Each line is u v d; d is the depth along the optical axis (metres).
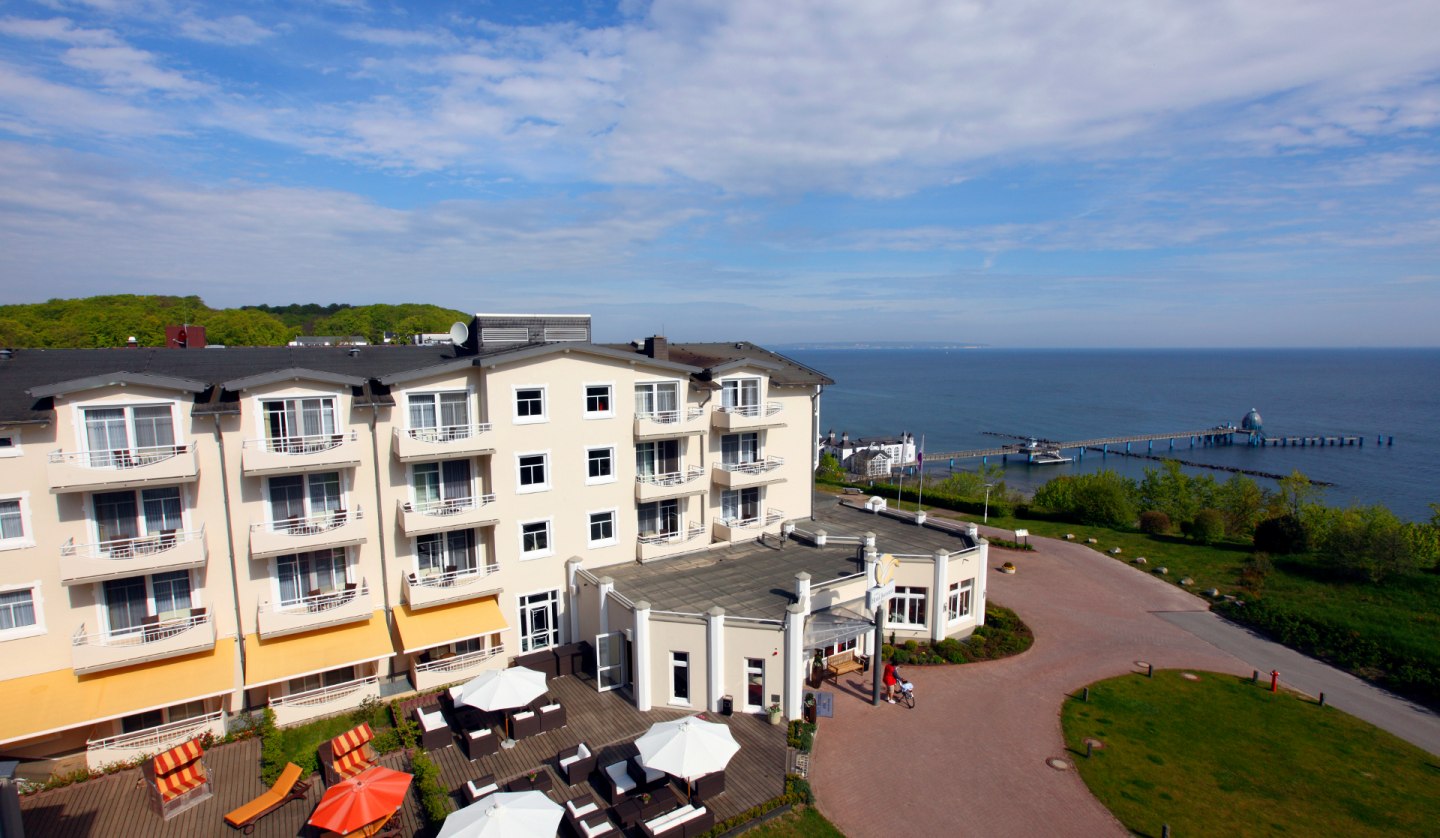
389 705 29.97
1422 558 50.09
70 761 25.36
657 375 38.06
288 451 28.56
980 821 24.09
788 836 23.12
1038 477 138.00
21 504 24.47
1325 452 163.50
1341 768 27.61
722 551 39.94
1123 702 32.47
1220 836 23.56
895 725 30.14
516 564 34.16
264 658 27.98
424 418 32.09
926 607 38.16
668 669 30.17
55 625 25.31
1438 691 33.25
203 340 37.38
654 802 23.09
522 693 26.91
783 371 46.16
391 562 31.70
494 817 19.81
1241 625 42.22
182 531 26.81
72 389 24.36
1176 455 162.00
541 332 39.50
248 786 25.03
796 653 29.08
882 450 133.88
